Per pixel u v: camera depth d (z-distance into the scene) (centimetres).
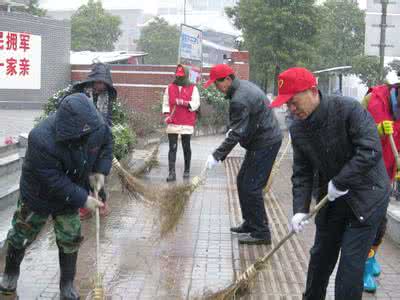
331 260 420
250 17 2709
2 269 532
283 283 527
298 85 373
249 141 633
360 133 376
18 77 2059
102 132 452
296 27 2669
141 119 1474
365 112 384
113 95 715
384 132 498
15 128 1341
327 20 2995
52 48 2205
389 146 504
